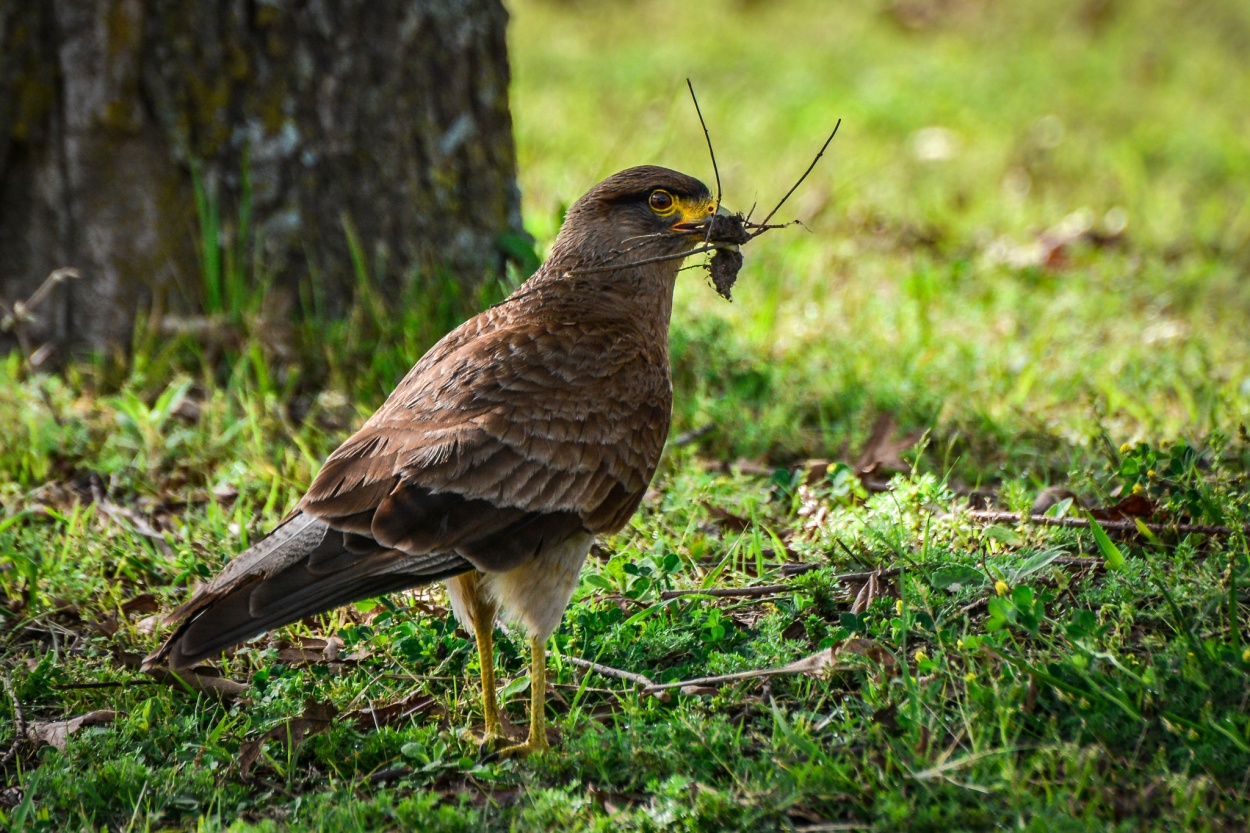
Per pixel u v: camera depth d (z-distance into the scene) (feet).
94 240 42.34
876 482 35.06
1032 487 34.96
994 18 103.96
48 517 35.01
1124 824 21.33
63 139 41.98
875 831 22.02
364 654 28.78
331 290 44.01
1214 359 43.96
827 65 89.20
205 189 42.57
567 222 30.19
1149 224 61.62
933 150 72.28
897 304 48.83
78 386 40.91
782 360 43.88
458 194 45.16
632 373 27.07
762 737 24.89
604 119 75.87
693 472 34.63
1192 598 26.55
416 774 25.14
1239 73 91.09
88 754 25.62
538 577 25.80
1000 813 21.97
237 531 33.22
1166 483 31.40
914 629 27.17
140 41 41.32
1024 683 24.63
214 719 27.27
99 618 30.89
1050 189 66.28
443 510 24.41
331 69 42.96
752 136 73.26
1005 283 52.03
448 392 25.82
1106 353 44.24
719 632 27.96
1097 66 90.74
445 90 44.50
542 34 97.19
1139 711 23.93
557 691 27.71
